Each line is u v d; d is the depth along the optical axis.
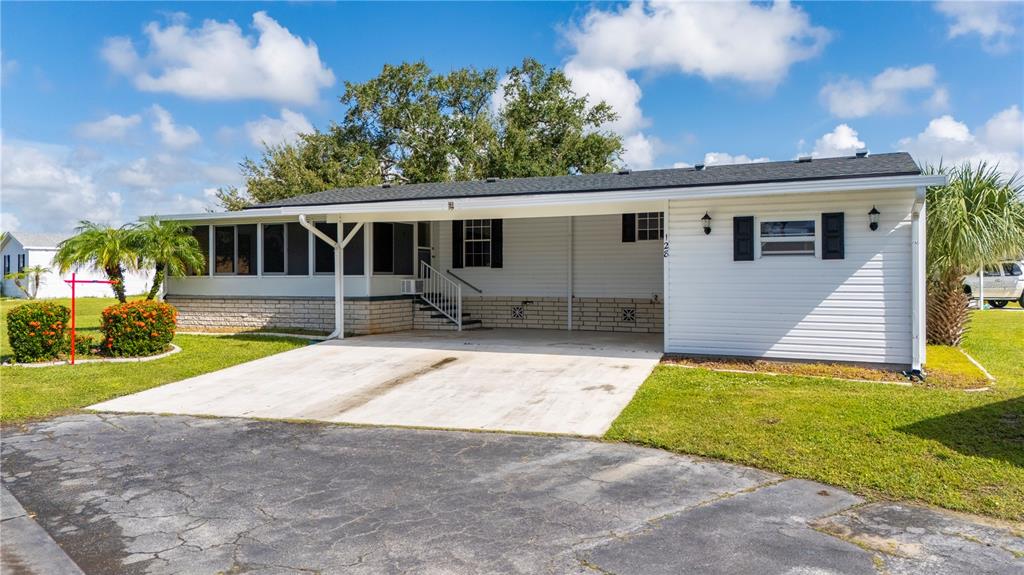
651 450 5.57
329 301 14.37
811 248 9.34
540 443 5.88
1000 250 11.38
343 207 11.96
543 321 15.46
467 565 3.37
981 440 5.47
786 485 4.61
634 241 14.59
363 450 5.74
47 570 3.41
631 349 11.26
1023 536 3.68
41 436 6.32
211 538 3.80
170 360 10.64
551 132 32.25
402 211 11.41
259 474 5.07
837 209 9.17
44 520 4.13
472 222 16.16
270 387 8.67
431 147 31.31
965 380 8.41
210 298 15.55
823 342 9.32
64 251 13.88
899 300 8.91
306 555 3.54
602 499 4.38
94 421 6.96
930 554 3.45
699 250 9.96
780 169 10.70
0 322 17.59
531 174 29.70
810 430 5.87
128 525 4.03
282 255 14.98
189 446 5.93
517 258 15.70
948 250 11.50
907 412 6.45
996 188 11.43
